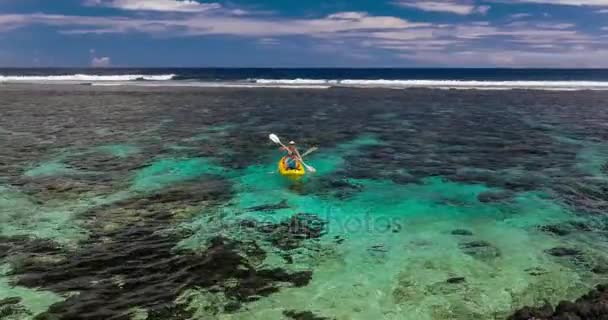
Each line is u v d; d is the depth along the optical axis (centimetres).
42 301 890
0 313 847
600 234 1243
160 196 1532
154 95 5000
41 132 2675
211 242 1170
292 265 1058
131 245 1143
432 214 1395
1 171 1803
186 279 983
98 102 4250
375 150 2297
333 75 13550
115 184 1664
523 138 2630
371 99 4806
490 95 5303
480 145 2428
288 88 6253
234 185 1677
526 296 927
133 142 2434
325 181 1738
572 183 1722
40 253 1091
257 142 2486
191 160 2055
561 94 5406
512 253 1125
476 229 1280
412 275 1016
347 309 883
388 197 1551
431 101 4628
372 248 1152
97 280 972
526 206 1466
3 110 3594
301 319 848
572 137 2664
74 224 1273
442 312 872
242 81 7912
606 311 811
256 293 935
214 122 3177
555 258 1098
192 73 14038
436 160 2086
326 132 2817
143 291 931
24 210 1374
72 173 1798
